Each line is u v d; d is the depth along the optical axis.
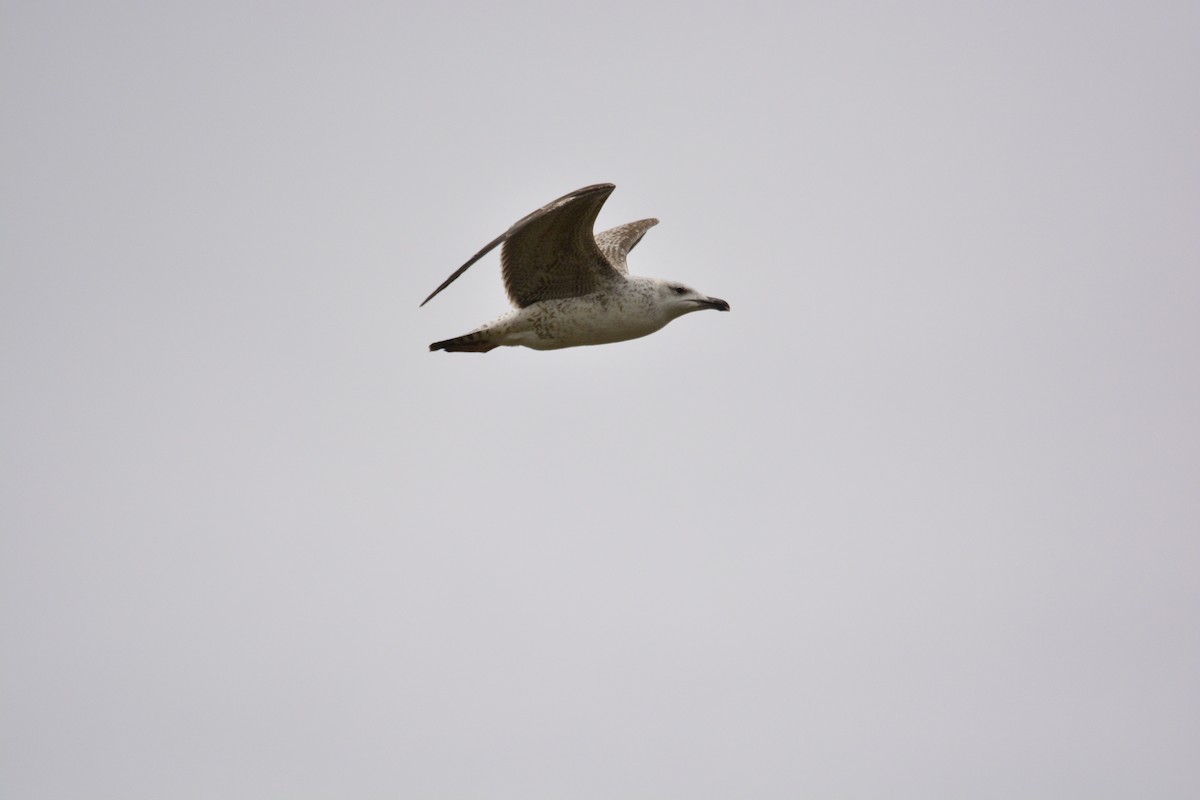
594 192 13.48
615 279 14.99
